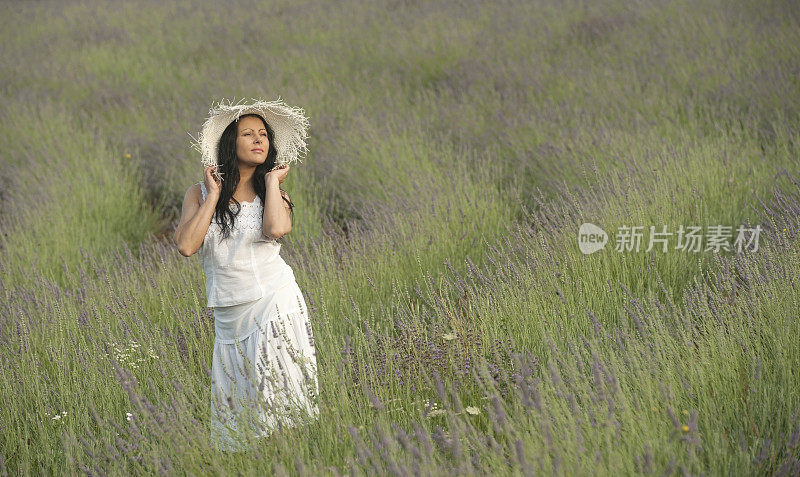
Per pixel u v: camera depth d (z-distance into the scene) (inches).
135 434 248.1
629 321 321.1
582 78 766.5
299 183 608.4
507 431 215.2
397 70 941.2
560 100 724.7
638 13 960.9
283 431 241.9
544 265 362.9
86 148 722.8
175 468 240.7
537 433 221.5
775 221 391.2
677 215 415.2
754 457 208.5
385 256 418.9
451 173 549.6
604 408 224.1
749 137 551.2
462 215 468.1
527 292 344.2
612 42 873.5
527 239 402.0
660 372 252.4
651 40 853.2
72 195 612.1
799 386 243.1
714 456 212.7
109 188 642.8
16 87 1047.0
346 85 890.7
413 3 1268.5
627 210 410.9
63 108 872.9
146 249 540.4
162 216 666.8
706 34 811.4
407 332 311.1
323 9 1341.0
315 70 971.9
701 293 301.9
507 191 531.5
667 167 477.1
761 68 684.1
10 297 400.2
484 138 648.4
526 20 1038.4
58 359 319.3
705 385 245.3
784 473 202.5
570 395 229.1
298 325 271.1
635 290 357.4
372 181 581.6
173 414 251.9
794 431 209.8
